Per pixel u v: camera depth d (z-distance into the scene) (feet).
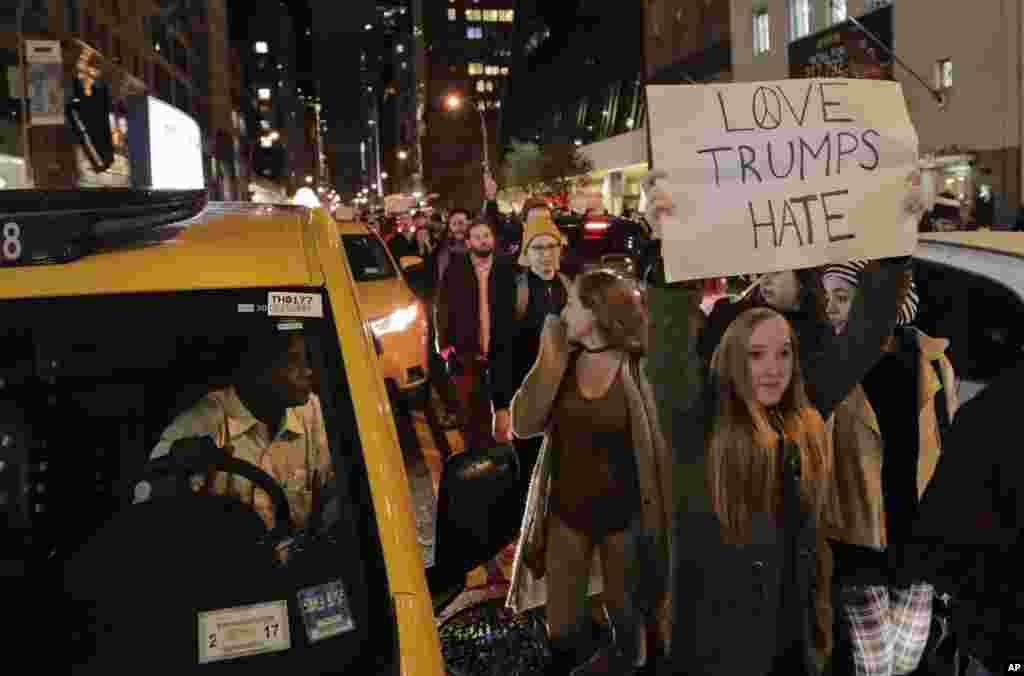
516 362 19.12
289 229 8.04
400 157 622.13
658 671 11.56
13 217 6.86
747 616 9.33
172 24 181.57
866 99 9.65
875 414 11.02
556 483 11.73
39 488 6.63
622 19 205.77
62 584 6.28
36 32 86.69
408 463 25.20
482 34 501.15
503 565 17.87
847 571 10.86
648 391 11.07
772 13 131.34
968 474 6.26
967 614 6.35
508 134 319.88
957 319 14.47
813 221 9.41
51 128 86.38
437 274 32.32
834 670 10.84
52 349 6.76
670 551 9.78
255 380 7.25
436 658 5.96
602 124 221.66
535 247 18.70
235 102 295.28
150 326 6.85
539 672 12.14
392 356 28.68
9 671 5.87
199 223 8.25
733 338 9.15
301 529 6.64
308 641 6.00
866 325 9.77
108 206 7.06
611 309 11.12
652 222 9.16
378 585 6.23
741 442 9.13
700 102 9.18
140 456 7.11
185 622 6.05
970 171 89.92
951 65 92.84
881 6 103.81
